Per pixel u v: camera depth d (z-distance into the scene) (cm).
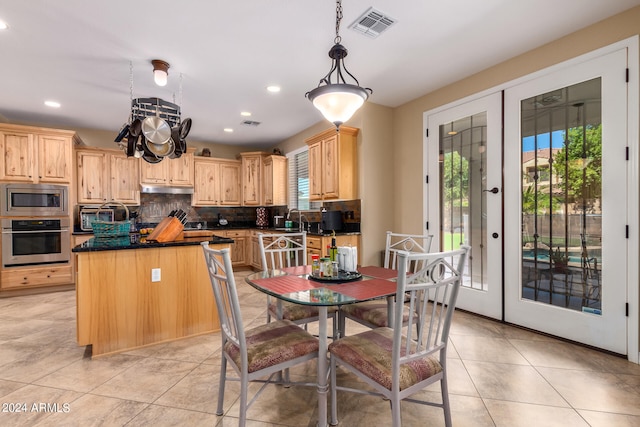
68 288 433
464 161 329
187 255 269
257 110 421
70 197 427
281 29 238
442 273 156
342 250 208
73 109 407
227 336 160
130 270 246
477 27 238
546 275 268
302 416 168
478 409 172
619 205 225
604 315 233
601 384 194
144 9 213
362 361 143
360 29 239
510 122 289
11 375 208
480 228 316
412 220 388
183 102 389
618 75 224
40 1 203
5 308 350
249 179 597
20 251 396
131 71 302
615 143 227
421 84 342
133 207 545
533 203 275
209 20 226
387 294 158
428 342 141
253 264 575
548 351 239
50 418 165
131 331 246
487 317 309
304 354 159
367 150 394
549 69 261
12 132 395
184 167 551
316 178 437
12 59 277
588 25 238
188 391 190
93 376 207
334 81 329
